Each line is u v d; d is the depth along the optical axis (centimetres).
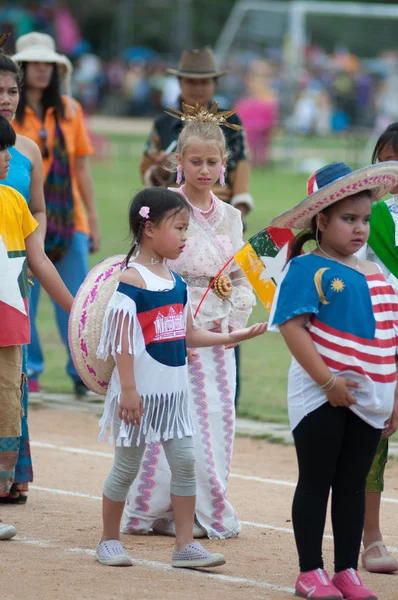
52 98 2364
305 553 1322
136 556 1492
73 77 11431
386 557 1477
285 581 1400
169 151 2214
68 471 2006
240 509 1791
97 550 1457
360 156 8575
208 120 1641
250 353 3288
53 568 1402
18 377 1564
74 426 2395
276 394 2733
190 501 1446
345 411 1323
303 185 7431
